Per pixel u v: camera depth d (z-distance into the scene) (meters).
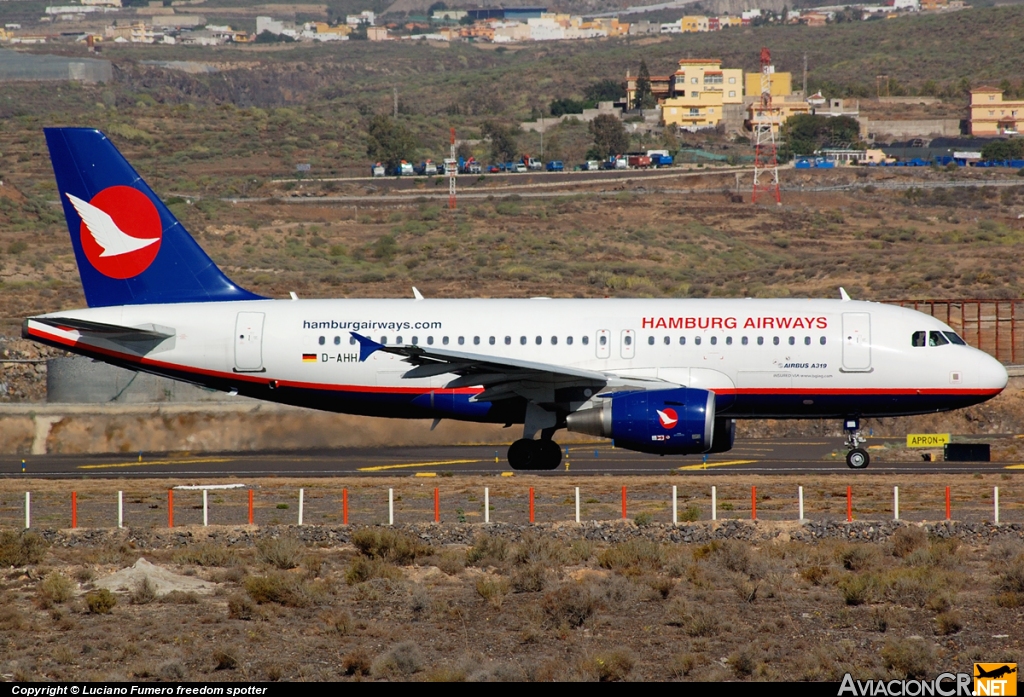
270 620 90.19
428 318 162.75
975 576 103.88
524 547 109.00
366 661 78.56
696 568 102.88
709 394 151.88
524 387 156.38
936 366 158.38
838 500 138.50
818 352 158.50
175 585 99.56
